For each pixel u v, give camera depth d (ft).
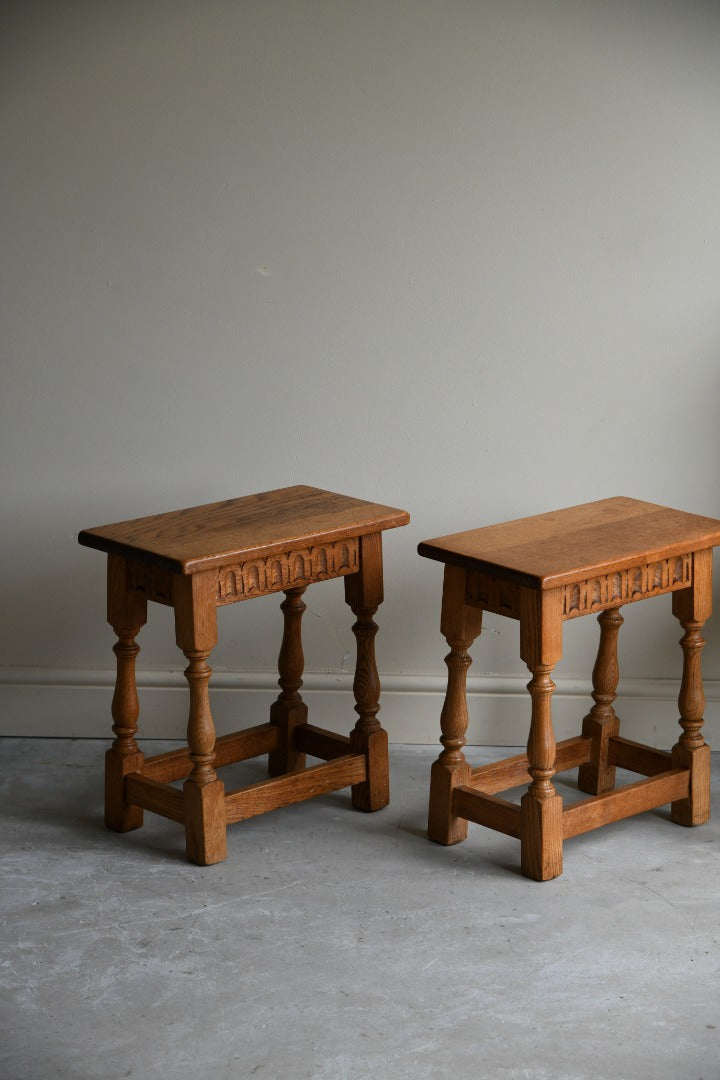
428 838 9.95
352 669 11.66
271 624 11.60
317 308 11.10
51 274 11.09
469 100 10.71
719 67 10.62
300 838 9.95
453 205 10.89
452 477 11.40
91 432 11.37
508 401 11.23
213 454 11.41
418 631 11.62
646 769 10.47
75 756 11.41
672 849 9.78
